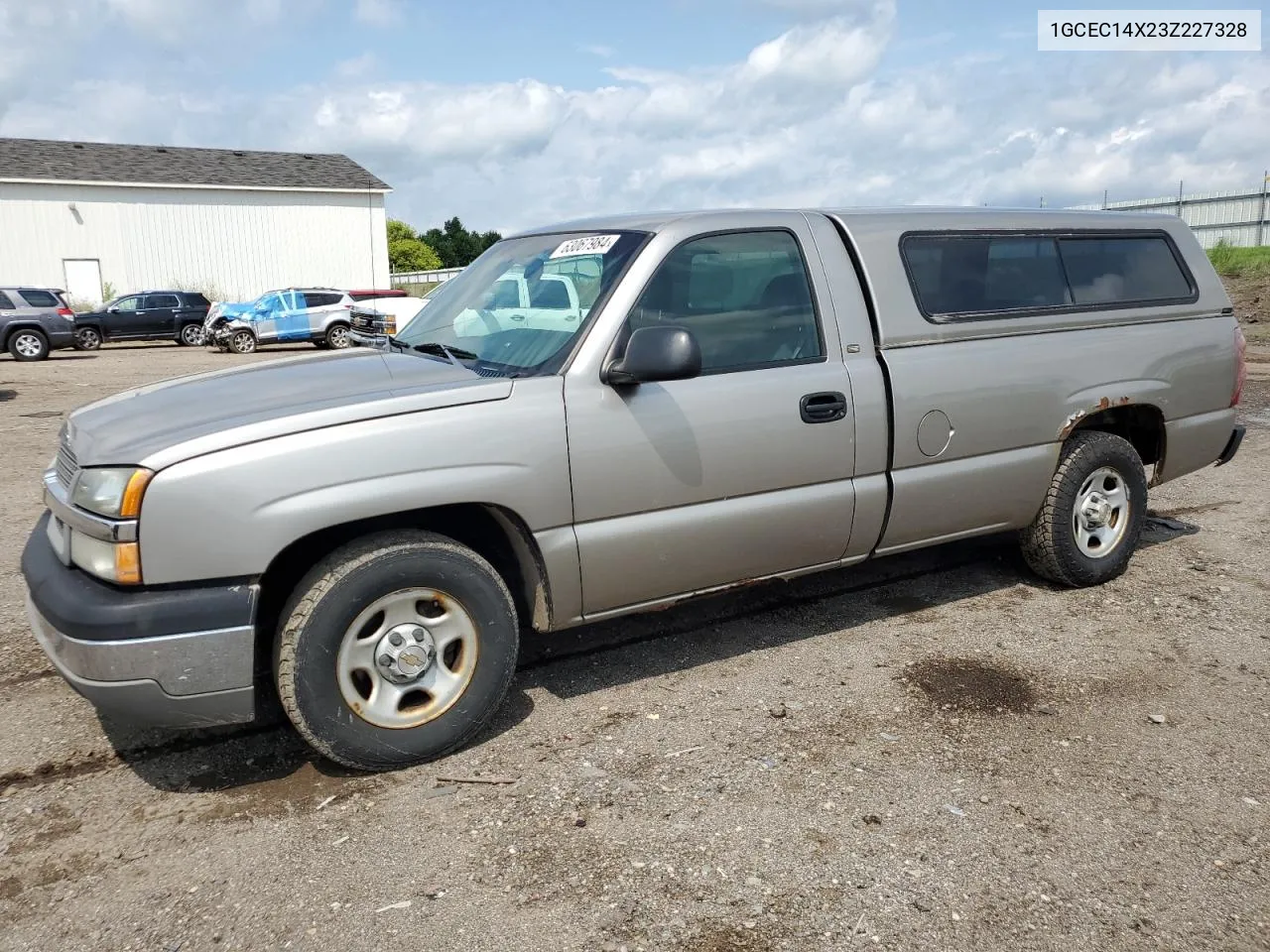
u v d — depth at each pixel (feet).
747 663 13.21
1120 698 12.05
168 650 9.12
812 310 12.60
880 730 11.28
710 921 8.05
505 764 10.66
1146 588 15.92
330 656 9.82
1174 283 16.38
